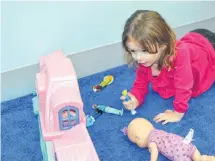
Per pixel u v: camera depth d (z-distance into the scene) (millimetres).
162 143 1067
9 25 1208
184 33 1644
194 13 1605
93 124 1241
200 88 1313
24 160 1138
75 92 1061
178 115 1218
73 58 1408
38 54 1329
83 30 1360
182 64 1130
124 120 1255
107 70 1488
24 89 1388
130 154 1124
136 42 1018
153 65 1193
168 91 1310
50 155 1057
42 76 1132
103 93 1379
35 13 1224
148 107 1305
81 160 983
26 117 1293
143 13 1044
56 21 1281
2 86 1337
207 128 1193
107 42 1448
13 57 1291
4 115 1301
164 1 1478
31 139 1211
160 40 1034
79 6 1292
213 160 1040
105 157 1118
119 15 1404
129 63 1228
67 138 1046
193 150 1053
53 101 1039
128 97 1299
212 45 1384
